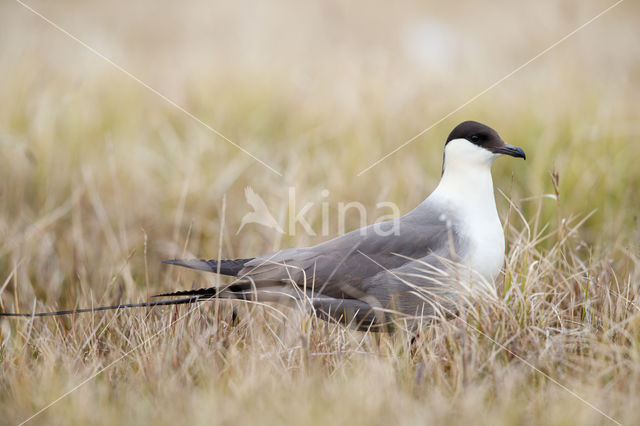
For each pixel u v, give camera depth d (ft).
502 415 19.70
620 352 22.54
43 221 35.63
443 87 46.39
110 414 20.45
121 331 26.14
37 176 39.06
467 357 22.16
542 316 24.47
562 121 40.63
